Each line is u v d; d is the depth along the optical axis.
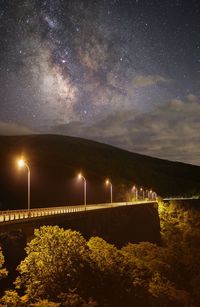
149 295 51.19
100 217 89.12
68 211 75.38
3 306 34.91
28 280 43.22
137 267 52.28
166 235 127.25
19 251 52.44
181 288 66.12
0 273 37.97
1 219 49.53
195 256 80.75
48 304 37.03
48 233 45.25
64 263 43.94
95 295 44.38
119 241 99.31
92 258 47.38
